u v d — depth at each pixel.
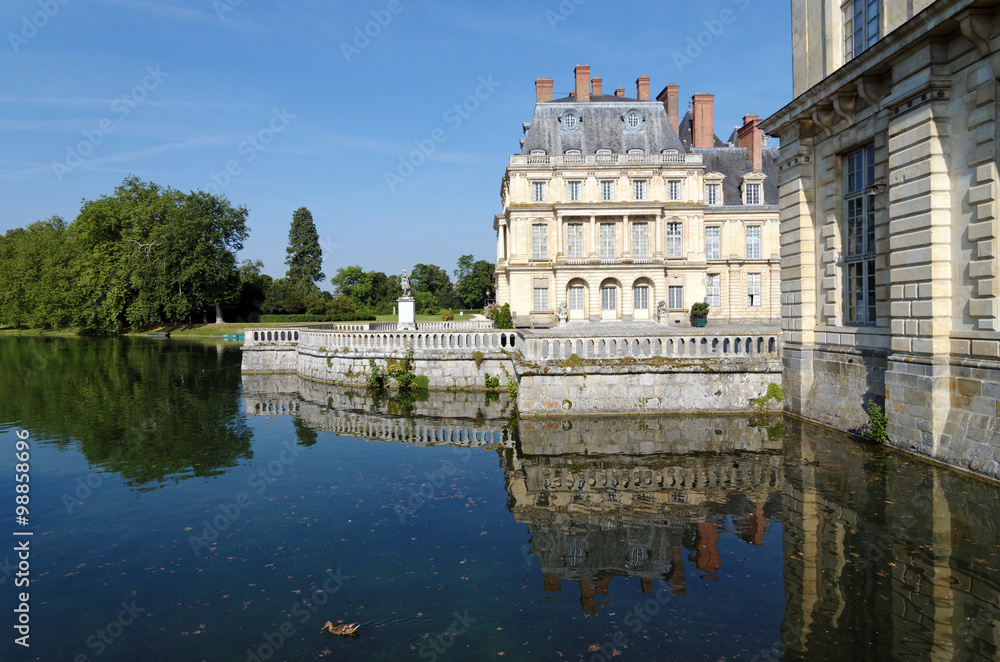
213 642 6.34
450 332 22.80
